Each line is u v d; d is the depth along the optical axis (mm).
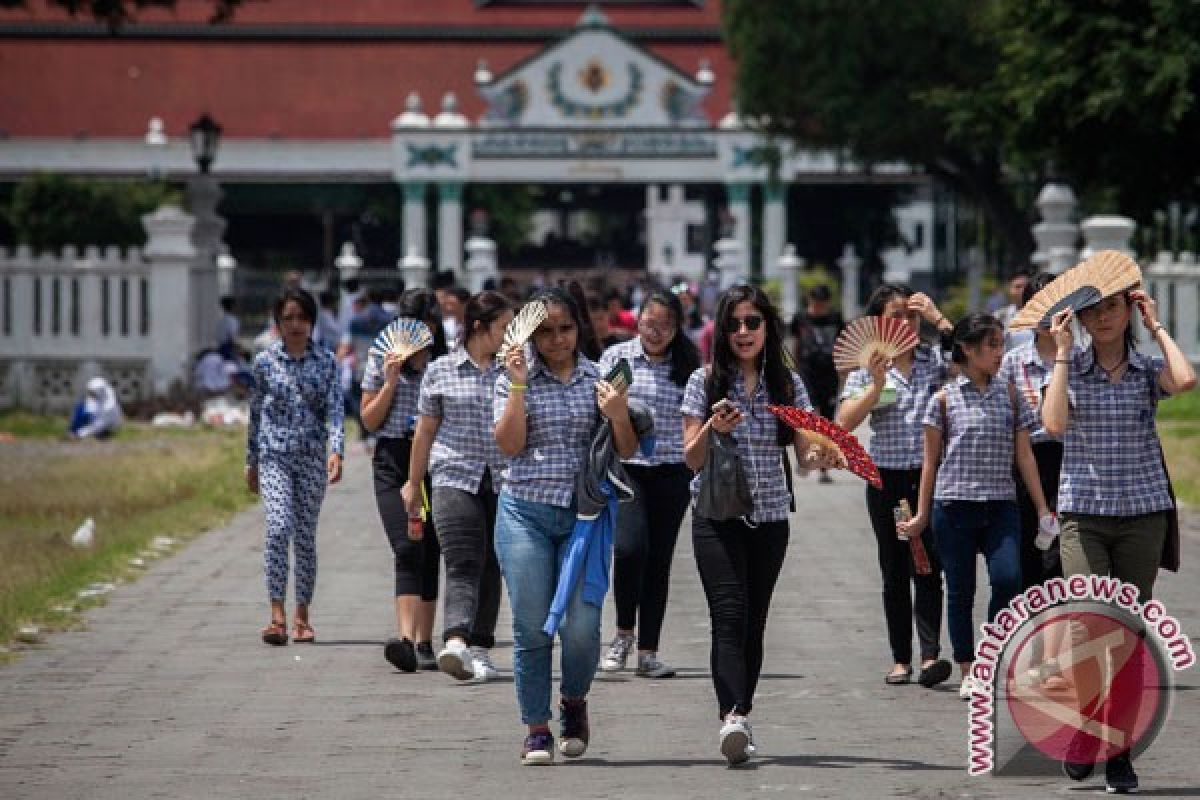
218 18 95500
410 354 31500
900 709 27812
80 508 52156
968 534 28625
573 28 172000
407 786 23109
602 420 24703
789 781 23156
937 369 30031
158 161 178625
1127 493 23953
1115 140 79125
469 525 28969
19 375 87500
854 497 55906
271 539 33688
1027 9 76562
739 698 23969
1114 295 23750
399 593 31094
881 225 179875
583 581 24219
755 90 131500
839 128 130125
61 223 168375
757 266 170125
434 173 165000
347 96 185125
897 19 125750
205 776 23781
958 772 23578
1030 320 24125
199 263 89938
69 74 185000
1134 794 22266
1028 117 75938
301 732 26453
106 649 32969
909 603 29938
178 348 86812
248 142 178375
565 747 24641
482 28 191500
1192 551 43344
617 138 163875
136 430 79000
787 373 24766
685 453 24750
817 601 37594
